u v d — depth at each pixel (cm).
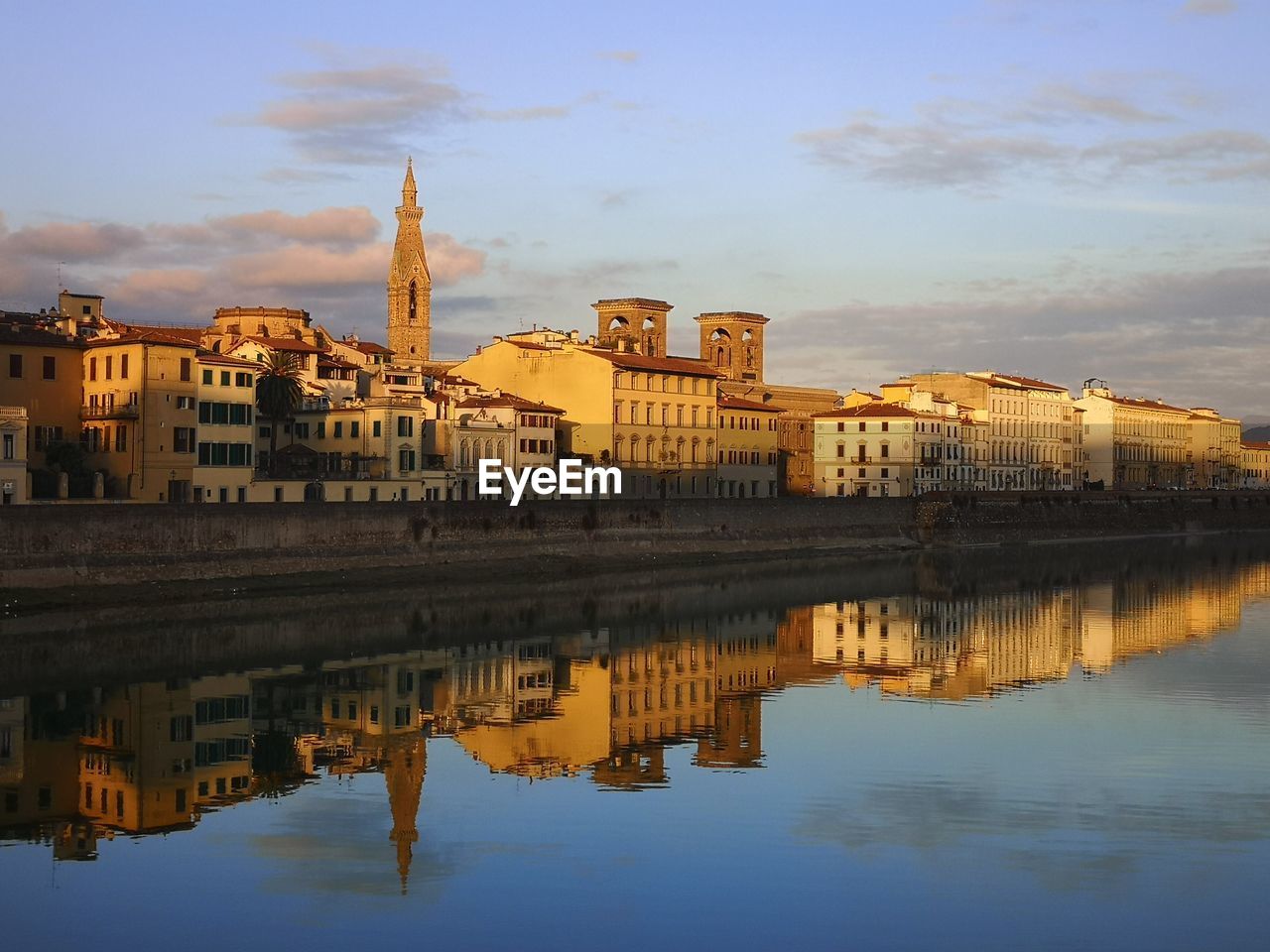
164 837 5125
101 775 6006
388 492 15850
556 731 6969
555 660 9181
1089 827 5184
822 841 5041
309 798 5662
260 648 9375
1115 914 4356
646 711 7481
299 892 4556
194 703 7544
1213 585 14700
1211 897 4475
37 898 4509
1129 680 8438
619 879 4662
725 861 4825
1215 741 6625
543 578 14225
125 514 11112
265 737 6762
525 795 5684
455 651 9512
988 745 6550
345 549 12888
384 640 9919
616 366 19488
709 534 16888
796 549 17950
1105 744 6556
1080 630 10881
